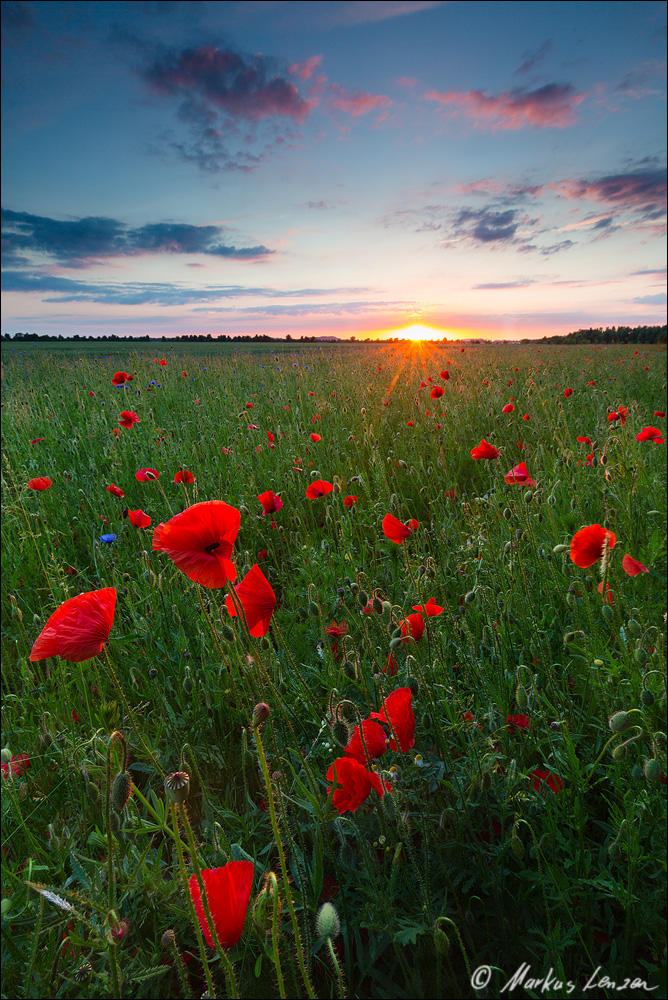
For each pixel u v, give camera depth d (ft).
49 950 4.50
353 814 5.47
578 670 7.57
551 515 10.30
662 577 9.52
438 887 5.30
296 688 6.56
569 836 5.29
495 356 52.26
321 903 5.33
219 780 7.05
